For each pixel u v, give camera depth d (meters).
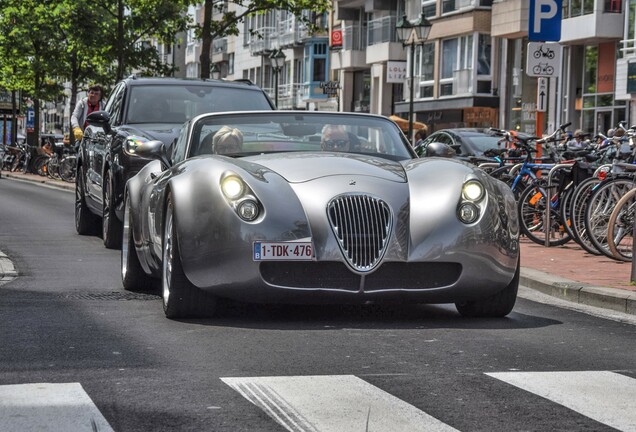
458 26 58.22
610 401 6.08
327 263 8.46
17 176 49.12
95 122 15.70
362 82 74.69
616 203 14.31
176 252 8.77
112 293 10.81
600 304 10.45
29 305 9.80
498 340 8.08
